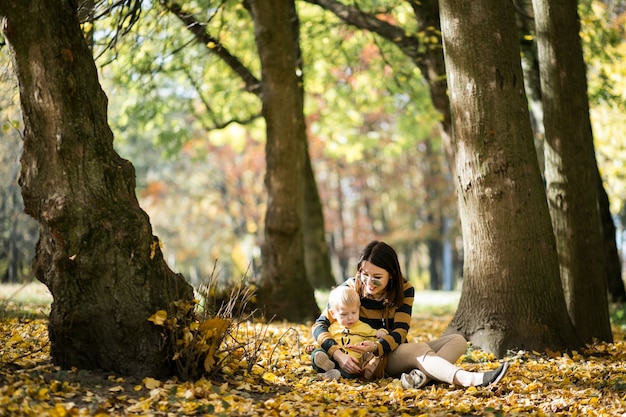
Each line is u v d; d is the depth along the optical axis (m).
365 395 5.57
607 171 20.62
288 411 4.94
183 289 5.62
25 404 4.27
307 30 15.70
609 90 15.55
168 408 4.73
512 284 7.68
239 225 38.12
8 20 5.39
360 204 36.75
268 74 11.51
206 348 5.45
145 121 16.94
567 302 9.34
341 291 6.16
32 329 7.40
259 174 35.03
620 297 14.84
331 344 6.14
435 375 5.90
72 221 5.36
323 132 20.83
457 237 33.22
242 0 13.25
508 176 7.65
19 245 19.23
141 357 5.31
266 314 10.99
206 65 16.55
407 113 18.58
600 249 9.36
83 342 5.33
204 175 38.22
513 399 5.60
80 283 5.33
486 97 7.64
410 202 34.56
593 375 6.70
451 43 7.77
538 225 7.74
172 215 39.56
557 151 9.37
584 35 13.81
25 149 5.54
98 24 11.30
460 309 7.99
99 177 5.51
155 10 11.80
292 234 11.38
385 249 6.18
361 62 18.44
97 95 5.68
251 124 19.03
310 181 18.75
